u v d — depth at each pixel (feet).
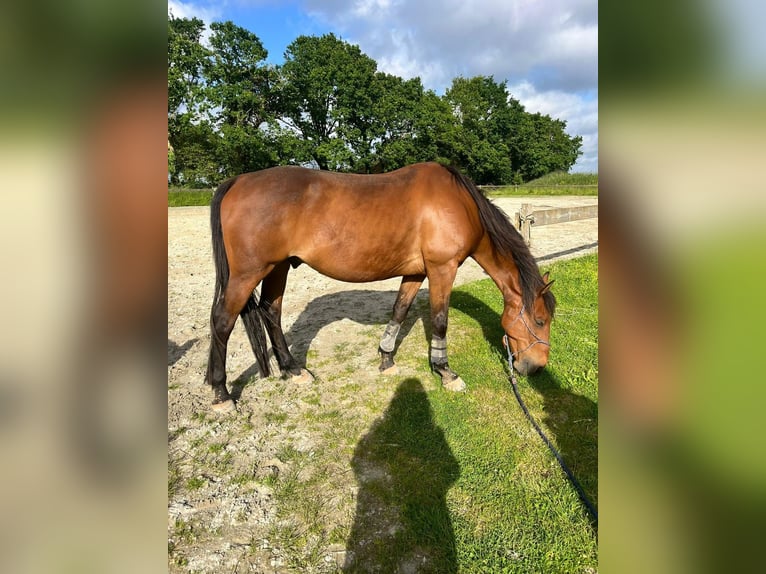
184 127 76.79
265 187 8.41
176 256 25.89
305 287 19.45
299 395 9.88
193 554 5.79
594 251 23.88
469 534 5.97
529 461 7.40
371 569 5.53
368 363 11.44
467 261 23.68
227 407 9.14
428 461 7.47
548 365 10.85
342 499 6.70
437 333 9.86
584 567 5.45
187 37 83.41
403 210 9.01
